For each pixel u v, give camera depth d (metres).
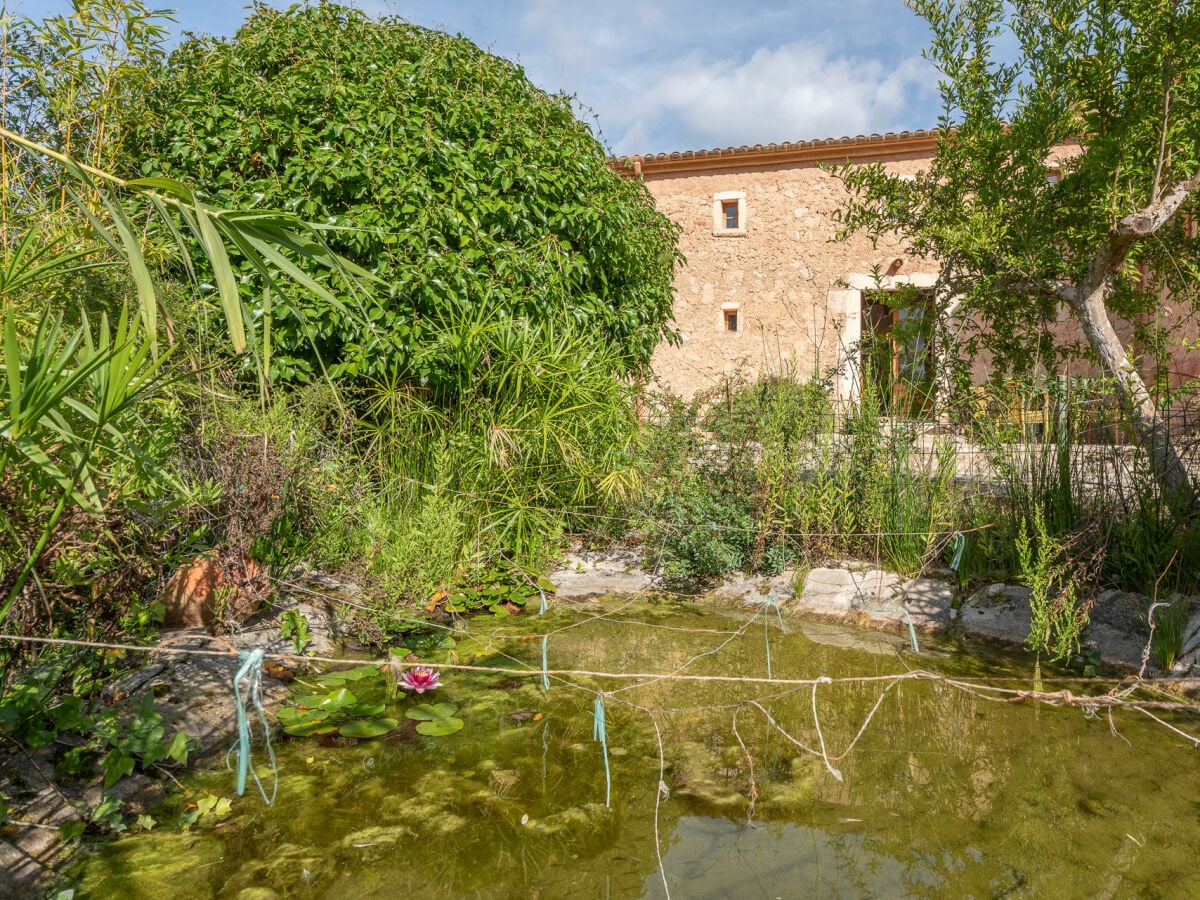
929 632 3.48
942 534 3.96
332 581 3.60
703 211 12.72
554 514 4.46
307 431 3.79
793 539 4.23
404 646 3.28
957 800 2.12
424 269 4.45
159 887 1.72
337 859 1.84
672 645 3.37
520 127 4.96
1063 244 4.30
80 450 1.90
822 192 12.07
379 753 2.36
